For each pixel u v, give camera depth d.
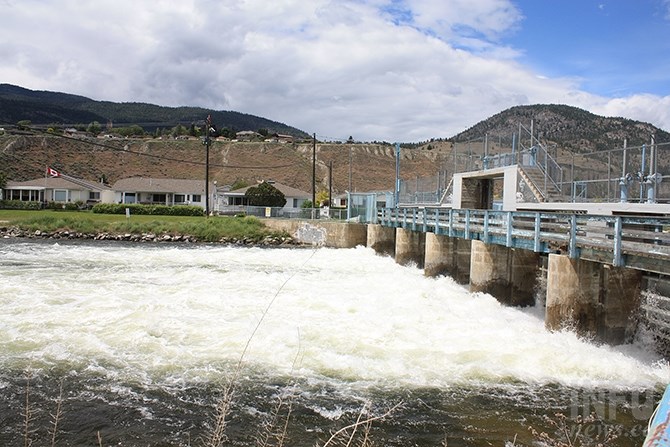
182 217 62.38
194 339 13.73
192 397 10.39
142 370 11.67
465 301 19.97
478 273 21.64
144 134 156.00
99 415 9.62
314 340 13.75
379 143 150.75
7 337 13.67
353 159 133.00
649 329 14.52
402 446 8.70
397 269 31.91
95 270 26.42
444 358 12.62
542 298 21.41
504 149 29.62
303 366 12.02
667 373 12.32
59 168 105.62
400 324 15.34
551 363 12.39
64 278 23.14
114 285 21.36
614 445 8.77
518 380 11.55
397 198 42.81
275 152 132.12
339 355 12.70
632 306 14.65
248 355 12.62
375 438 8.94
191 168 121.06
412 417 9.72
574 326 14.81
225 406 6.72
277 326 14.93
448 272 27.83
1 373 11.41
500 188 45.28
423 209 29.94
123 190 78.75
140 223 50.16
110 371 11.60
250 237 48.69
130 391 10.63
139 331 14.33
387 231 41.12
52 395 10.39
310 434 9.02
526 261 20.92
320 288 21.73
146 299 18.31
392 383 11.23
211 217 57.56
